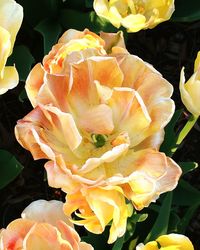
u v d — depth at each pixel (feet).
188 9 2.56
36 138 1.67
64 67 1.73
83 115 1.75
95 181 1.68
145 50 3.02
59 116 1.67
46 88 1.70
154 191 1.75
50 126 1.75
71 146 1.72
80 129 1.80
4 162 2.26
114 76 1.73
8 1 1.90
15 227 1.79
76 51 1.74
